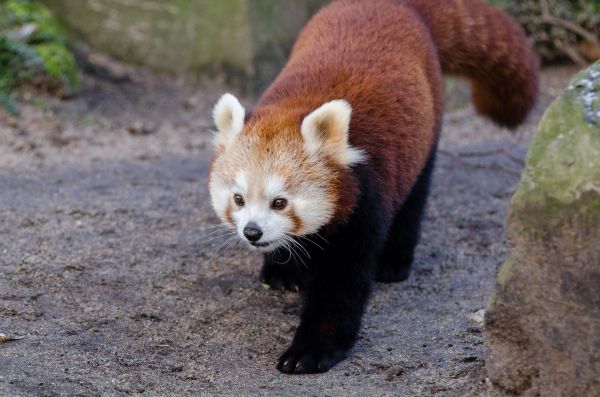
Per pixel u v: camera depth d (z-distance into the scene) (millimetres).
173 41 17406
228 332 7984
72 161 13031
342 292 7613
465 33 9984
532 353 5770
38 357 7039
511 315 5805
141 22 17547
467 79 10789
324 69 8234
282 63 17234
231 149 7602
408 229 9273
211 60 17219
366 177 7566
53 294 8438
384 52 8453
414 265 9852
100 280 8867
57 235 10008
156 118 15570
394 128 7984
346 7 9359
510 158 13180
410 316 8398
